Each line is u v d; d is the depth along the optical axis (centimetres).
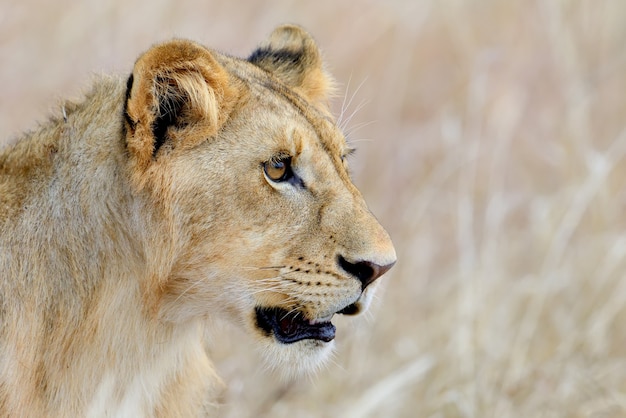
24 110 1465
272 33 987
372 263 812
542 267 1275
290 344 850
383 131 1769
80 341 809
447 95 1842
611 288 1259
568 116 1526
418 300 1334
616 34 1836
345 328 1202
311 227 820
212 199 805
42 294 802
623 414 1116
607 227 1352
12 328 795
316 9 1930
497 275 1269
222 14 1786
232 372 1138
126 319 823
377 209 1575
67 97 891
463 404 1102
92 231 808
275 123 820
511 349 1161
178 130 806
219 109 809
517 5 1998
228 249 812
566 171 1445
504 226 1463
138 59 776
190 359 883
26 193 819
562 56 1727
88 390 819
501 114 1702
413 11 1947
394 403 1120
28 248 805
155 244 808
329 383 1153
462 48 1883
